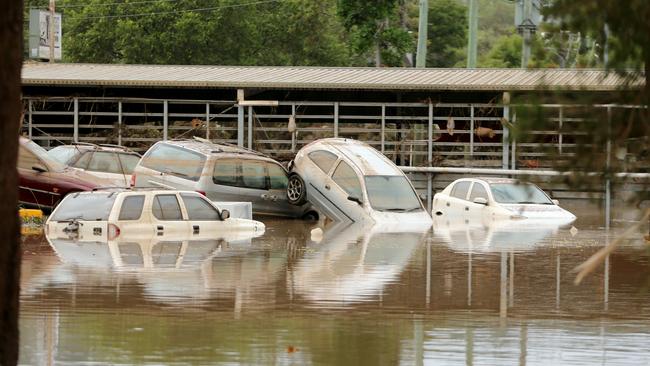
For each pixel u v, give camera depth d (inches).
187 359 650.2
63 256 1173.7
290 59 4224.9
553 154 549.0
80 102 2524.6
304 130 2395.4
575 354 683.4
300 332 738.2
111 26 4084.6
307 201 1923.0
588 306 875.4
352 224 1819.6
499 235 1585.9
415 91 2407.7
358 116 2426.2
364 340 716.0
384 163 1930.4
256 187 1897.1
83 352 666.2
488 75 2410.2
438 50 4660.4
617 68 547.2
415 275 1054.4
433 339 723.4
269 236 1523.1
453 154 2379.4
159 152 1875.0
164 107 2410.2
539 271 1103.6
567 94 545.6
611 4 531.2
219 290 921.5
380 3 3329.2
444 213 1994.3
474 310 845.8
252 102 2353.6
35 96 2491.4
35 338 705.0
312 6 4217.5
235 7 4052.7
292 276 1027.3
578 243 1443.2
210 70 2495.1
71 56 4119.1
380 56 3363.7
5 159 477.4
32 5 4323.3
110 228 1440.7
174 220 1493.6
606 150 544.1
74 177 1793.8
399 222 1833.2
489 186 1947.6
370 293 925.2
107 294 890.1
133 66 2561.5
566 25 541.0
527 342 718.5
